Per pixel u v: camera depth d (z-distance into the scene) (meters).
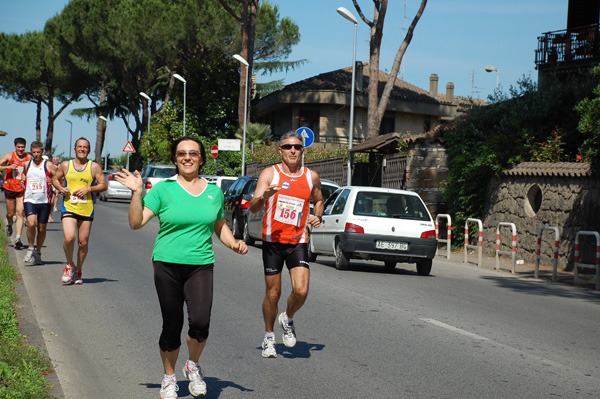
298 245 6.96
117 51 52.56
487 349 7.60
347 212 14.90
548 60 27.44
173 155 5.52
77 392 5.70
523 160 19.69
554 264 14.82
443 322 9.11
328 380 6.22
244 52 43.31
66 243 11.04
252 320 8.88
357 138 53.66
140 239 19.56
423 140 23.84
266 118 61.66
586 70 25.42
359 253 14.68
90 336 7.76
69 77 63.41
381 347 7.57
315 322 8.91
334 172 32.16
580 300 11.97
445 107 55.91
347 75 56.88
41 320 8.47
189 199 5.37
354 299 10.84
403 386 6.08
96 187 11.10
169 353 5.43
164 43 51.03
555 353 7.52
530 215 18.83
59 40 57.75
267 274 6.94
